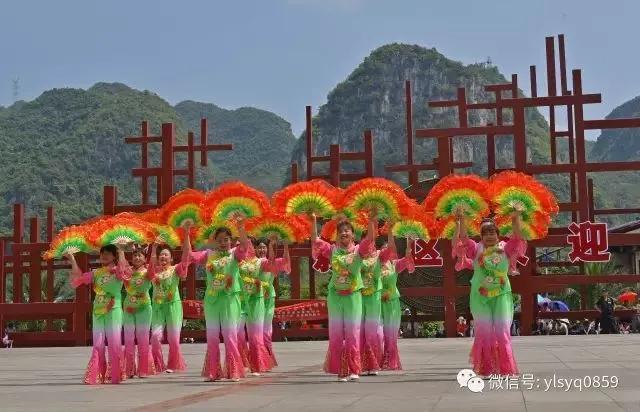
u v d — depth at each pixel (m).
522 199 10.62
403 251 23.20
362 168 110.50
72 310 24.09
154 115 112.44
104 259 11.81
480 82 116.62
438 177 23.23
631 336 21.22
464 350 17.27
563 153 100.50
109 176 103.12
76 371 13.97
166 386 10.69
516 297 30.41
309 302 23.61
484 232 10.66
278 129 162.75
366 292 11.59
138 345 12.89
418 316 25.45
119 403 8.52
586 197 22.89
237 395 9.05
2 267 25.59
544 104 23.17
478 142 97.44
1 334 24.28
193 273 23.89
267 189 137.12
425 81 116.38
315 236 11.30
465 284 23.58
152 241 12.03
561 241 22.48
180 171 27.89
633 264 38.25
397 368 12.39
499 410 7.15
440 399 8.16
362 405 7.76
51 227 29.05
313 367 13.80
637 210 28.58
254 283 12.75
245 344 12.48
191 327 27.36
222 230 11.53
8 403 8.63
